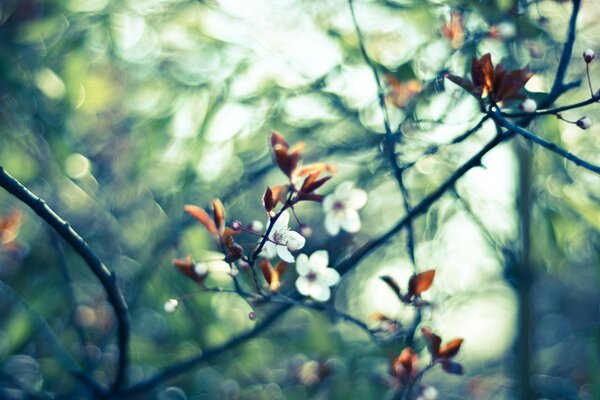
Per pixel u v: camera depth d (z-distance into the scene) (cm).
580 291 137
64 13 91
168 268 90
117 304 66
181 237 91
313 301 73
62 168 92
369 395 89
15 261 90
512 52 80
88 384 74
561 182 91
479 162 66
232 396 96
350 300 110
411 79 81
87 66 95
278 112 92
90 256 64
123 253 97
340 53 88
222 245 64
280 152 61
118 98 99
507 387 112
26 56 91
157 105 98
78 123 98
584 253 104
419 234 99
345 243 91
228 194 93
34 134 91
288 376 97
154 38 95
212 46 93
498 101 60
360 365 91
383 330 71
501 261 104
